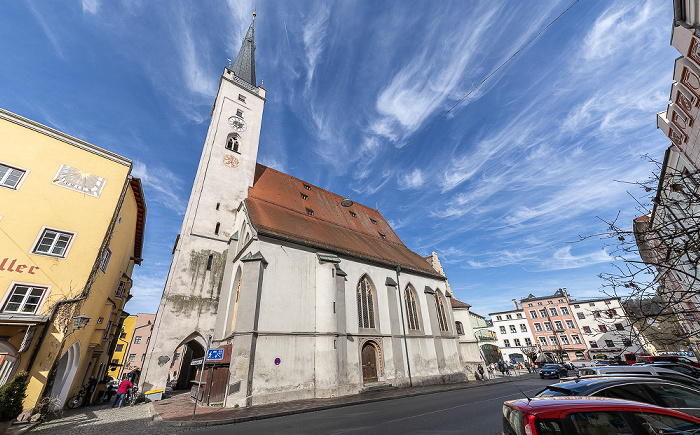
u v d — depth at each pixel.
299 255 20.31
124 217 20.45
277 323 17.25
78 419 12.62
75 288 14.30
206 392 15.06
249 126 31.16
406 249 35.81
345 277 22.06
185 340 20.31
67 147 15.87
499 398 15.05
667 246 4.44
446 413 11.52
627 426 4.11
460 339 33.16
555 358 55.47
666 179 4.78
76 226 15.12
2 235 13.02
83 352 16.06
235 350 15.54
